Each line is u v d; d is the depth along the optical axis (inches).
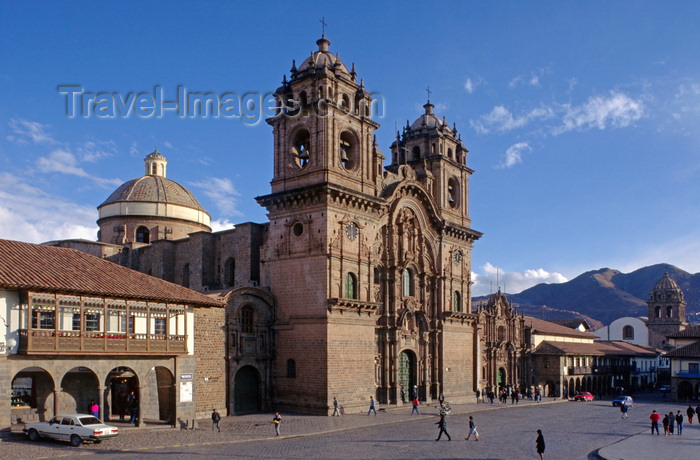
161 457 1339.8
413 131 3011.8
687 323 6176.2
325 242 2233.0
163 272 2760.8
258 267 2506.2
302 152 2459.4
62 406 1753.2
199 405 2023.9
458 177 3036.4
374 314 2423.7
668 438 1877.5
